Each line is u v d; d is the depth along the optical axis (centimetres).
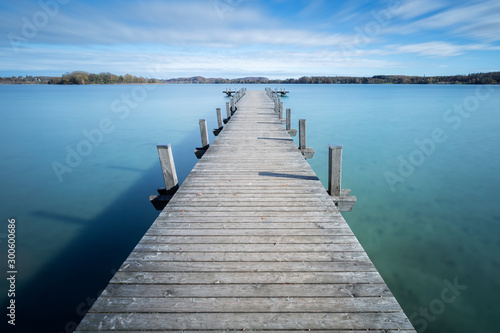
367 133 1641
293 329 154
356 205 688
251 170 435
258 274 198
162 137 1631
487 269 427
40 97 5291
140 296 179
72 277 422
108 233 564
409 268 434
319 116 2312
